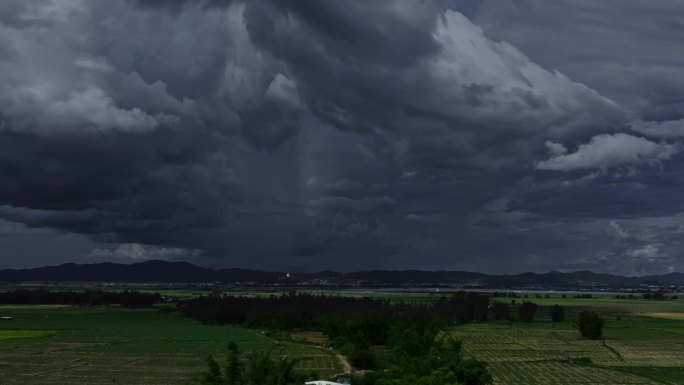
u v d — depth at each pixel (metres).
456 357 130.75
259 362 77.19
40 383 153.62
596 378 164.88
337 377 142.75
